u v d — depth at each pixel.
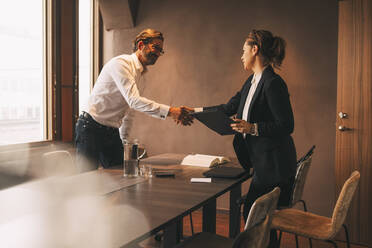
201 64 4.07
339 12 3.22
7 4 3.28
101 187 1.88
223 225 3.64
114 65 2.63
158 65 4.26
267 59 2.22
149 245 3.06
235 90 3.94
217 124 2.24
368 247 3.17
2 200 1.62
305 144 3.67
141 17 4.31
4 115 3.29
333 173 3.57
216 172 2.29
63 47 3.78
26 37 3.47
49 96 3.69
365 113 3.16
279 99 2.08
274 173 2.13
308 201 3.67
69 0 3.82
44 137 3.71
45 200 1.62
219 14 3.97
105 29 4.47
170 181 2.06
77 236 1.17
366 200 3.18
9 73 3.32
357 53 3.17
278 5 3.72
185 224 3.66
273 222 2.21
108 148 2.80
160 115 2.68
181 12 4.13
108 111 2.77
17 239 1.14
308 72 3.63
